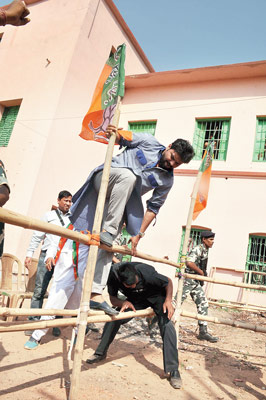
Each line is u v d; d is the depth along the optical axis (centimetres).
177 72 1252
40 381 313
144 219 356
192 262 591
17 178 1130
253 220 1086
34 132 1170
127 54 1525
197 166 1205
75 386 254
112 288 402
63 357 387
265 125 1171
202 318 448
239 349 551
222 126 1230
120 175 306
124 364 402
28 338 442
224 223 1115
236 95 1217
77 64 1243
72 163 1234
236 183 1134
